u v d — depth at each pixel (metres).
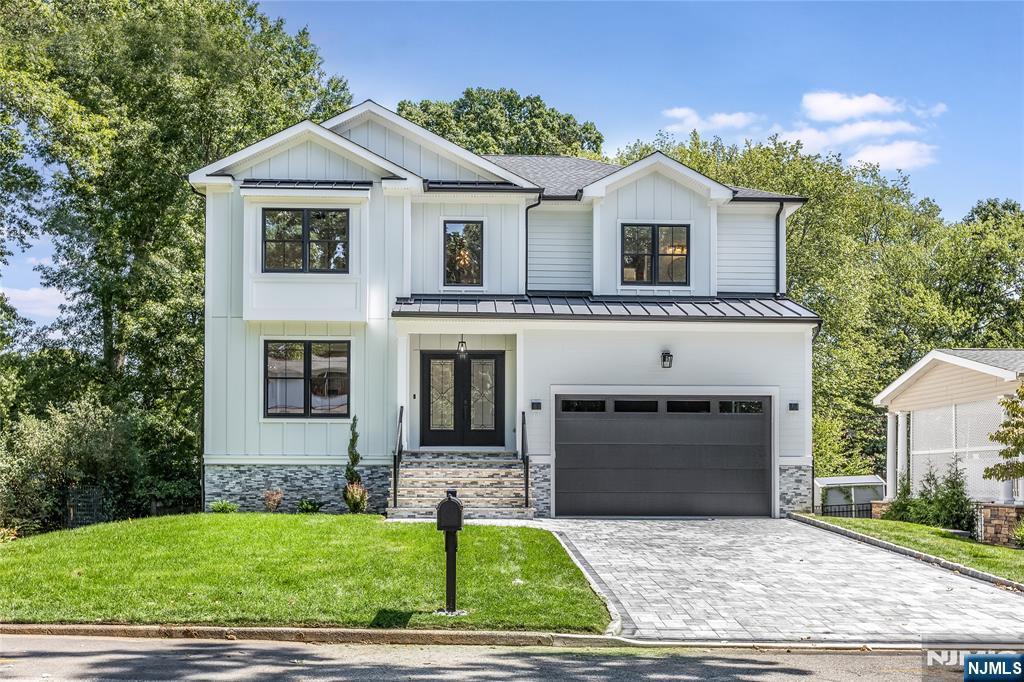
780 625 12.08
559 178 26.62
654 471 22.48
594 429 22.48
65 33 30.20
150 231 31.72
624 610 12.75
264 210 22.58
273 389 22.80
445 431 23.56
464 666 9.89
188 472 30.98
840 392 38.72
